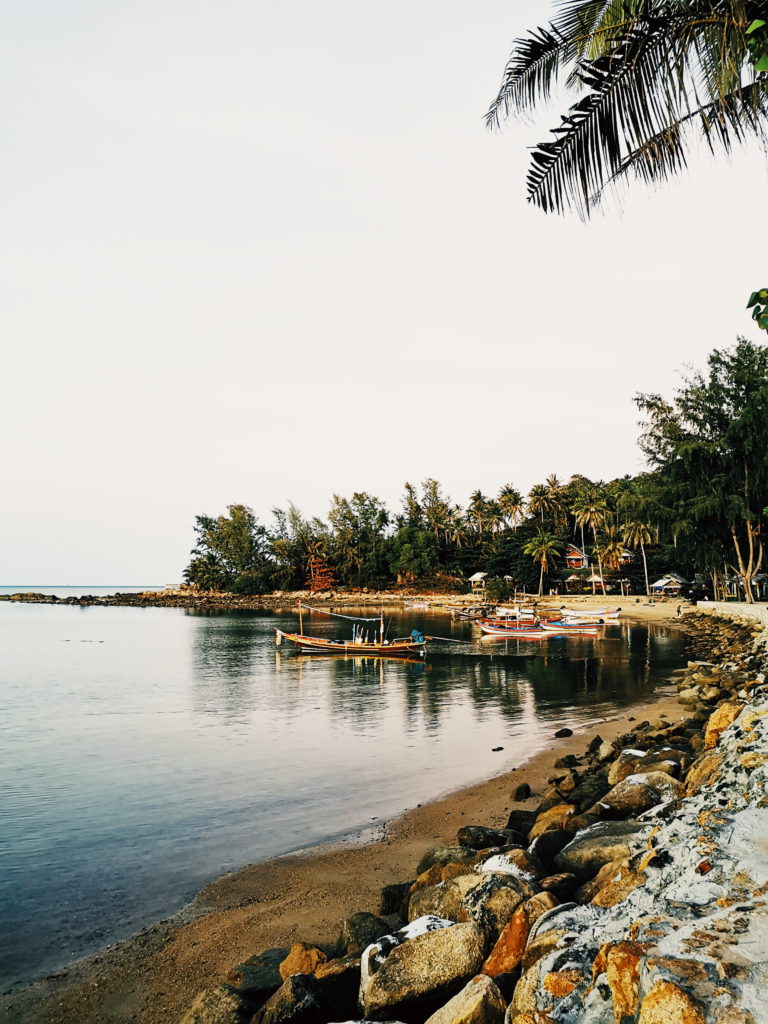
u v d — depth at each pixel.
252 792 14.62
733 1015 2.77
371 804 13.55
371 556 132.50
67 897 9.59
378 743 19.27
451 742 19.12
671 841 5.95
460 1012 4.57
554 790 12.27
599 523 97.06
